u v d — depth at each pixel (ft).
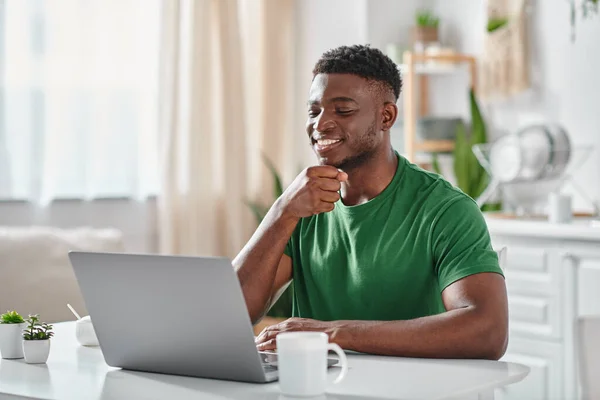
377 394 4.77
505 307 6.02
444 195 6.56
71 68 14.71
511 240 12.33
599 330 5.78
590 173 14.26
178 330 5.29
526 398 12.12
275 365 5.52
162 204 15.62
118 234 10.03
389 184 6.71
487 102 15.83
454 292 6.10
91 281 5.50
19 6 14.12
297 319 6.08
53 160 14.56
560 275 11.73
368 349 5.80
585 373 5.74
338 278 6.82
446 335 5.75
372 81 6.52
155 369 5.56
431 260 6.47
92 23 14.93
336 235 6.84
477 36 16.28
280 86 17.40
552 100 14.90
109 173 15.25
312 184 6.50
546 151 12.98
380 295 6.60
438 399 4.67
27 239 9.39
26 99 14.25
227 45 16.29
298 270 7.20
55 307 9.25
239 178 16.46
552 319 11.84
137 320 5.44
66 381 5.32
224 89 16.29
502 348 5.89
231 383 5.19
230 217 16.30
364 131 6.50
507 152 13.41
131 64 15.44
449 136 15.90
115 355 5.66
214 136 16.42
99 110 15.10
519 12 15.11
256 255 6.72
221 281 4.99
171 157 15.64
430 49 15.89
